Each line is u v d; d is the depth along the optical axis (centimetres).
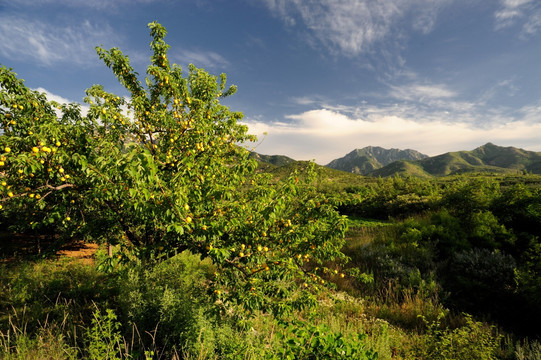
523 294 610
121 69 445
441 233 981
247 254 336
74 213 416
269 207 291
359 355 244
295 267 346
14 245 932
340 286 830
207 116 455
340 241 438
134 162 204
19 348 326
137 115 440
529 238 814
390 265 899
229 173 396
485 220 949
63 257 816
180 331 374
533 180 3869
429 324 614
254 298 315
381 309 682
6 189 288
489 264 751
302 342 253
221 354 362
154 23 441
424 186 2534
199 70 488
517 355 448
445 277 805
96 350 303
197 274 620
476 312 653
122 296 455
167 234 350
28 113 334
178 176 278
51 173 300
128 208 310
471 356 386
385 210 2250
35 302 464
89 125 367
